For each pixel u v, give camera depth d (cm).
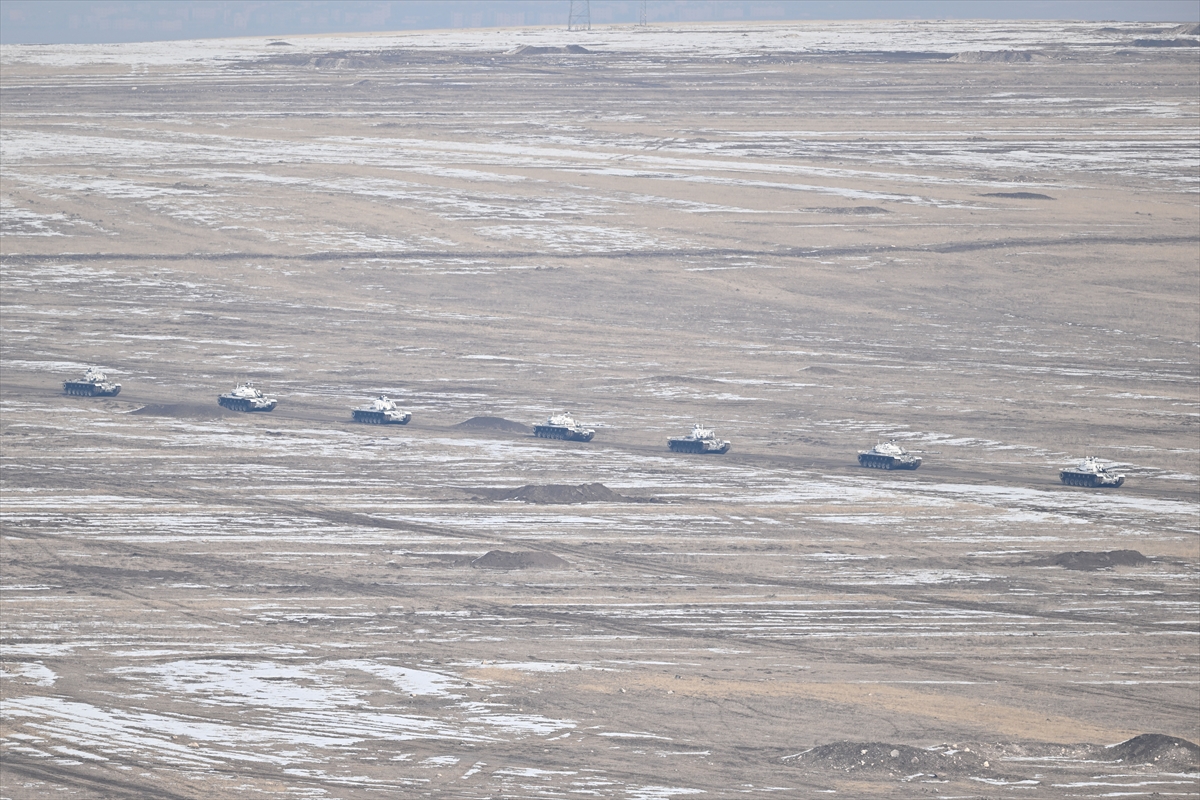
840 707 15588
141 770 13462
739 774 13575
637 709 15412
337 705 15375
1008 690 16238
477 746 14262
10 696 15400
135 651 17088
